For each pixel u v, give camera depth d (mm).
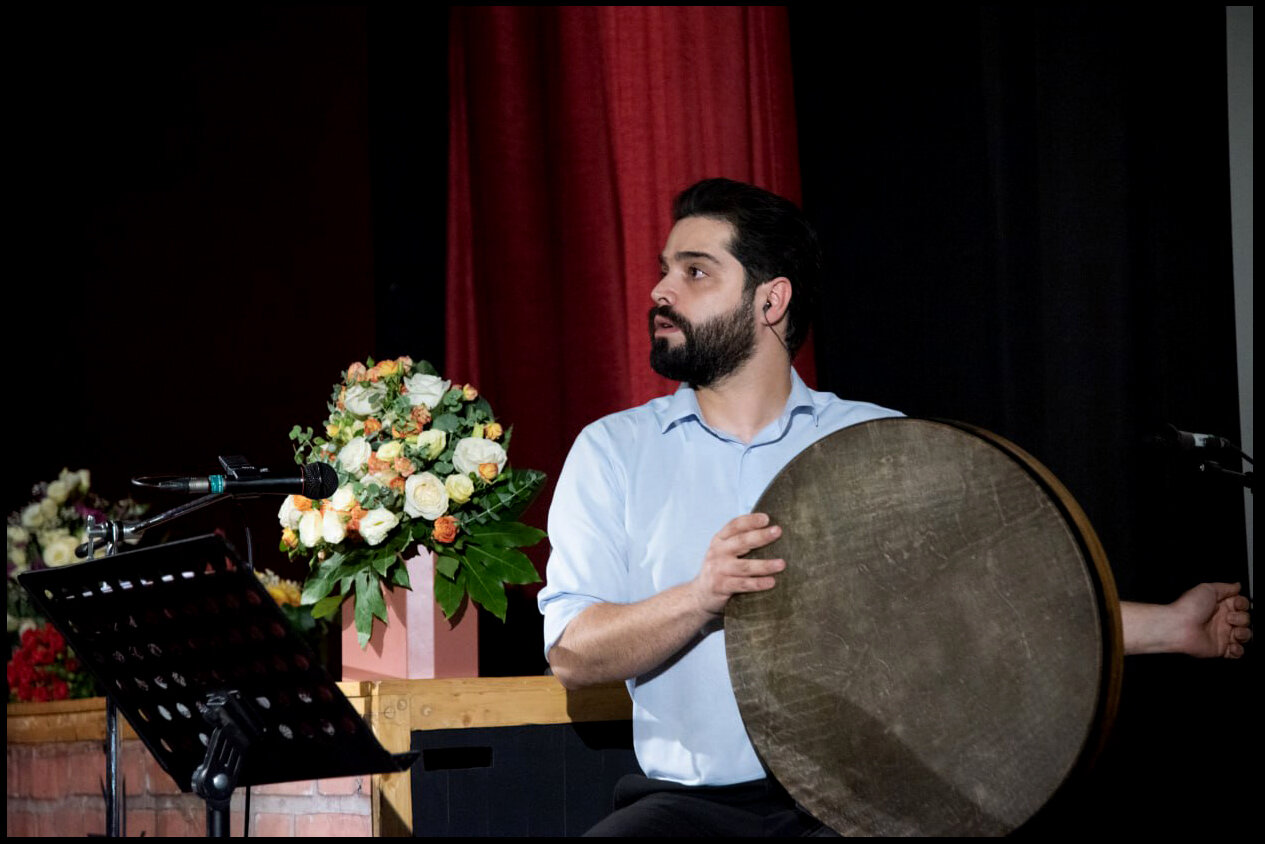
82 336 4793
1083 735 2445
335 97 4992
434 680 3285
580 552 3143
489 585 3393
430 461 3514
